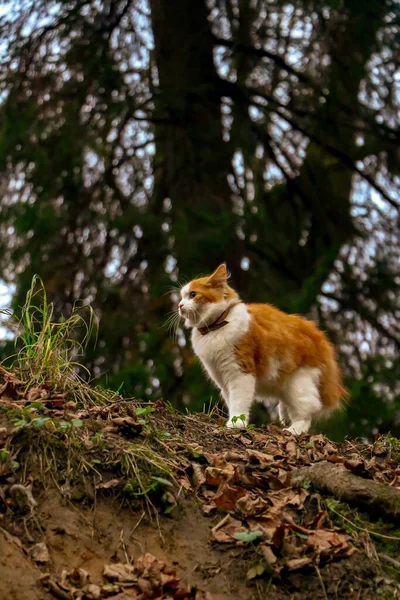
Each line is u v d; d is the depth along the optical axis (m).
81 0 16.05
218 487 5.08
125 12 16.66
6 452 4.70
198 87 16.23
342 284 16.59
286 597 4.49
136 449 5.06
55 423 5.08
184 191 15.88
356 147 17.45
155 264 15.08
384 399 14.68
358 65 15.53
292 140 17.38
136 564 4.43
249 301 15.38
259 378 8.13
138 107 15.71
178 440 5.63
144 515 4.74
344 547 4.70
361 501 5.02
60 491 4.70
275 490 5.23
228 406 8.22
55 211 14.77
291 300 15.35
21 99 15.56
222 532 4.73
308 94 16.69
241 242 15.41
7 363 13.25
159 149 16.31
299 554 4.67
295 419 8.19
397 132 16.72
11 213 14.60
